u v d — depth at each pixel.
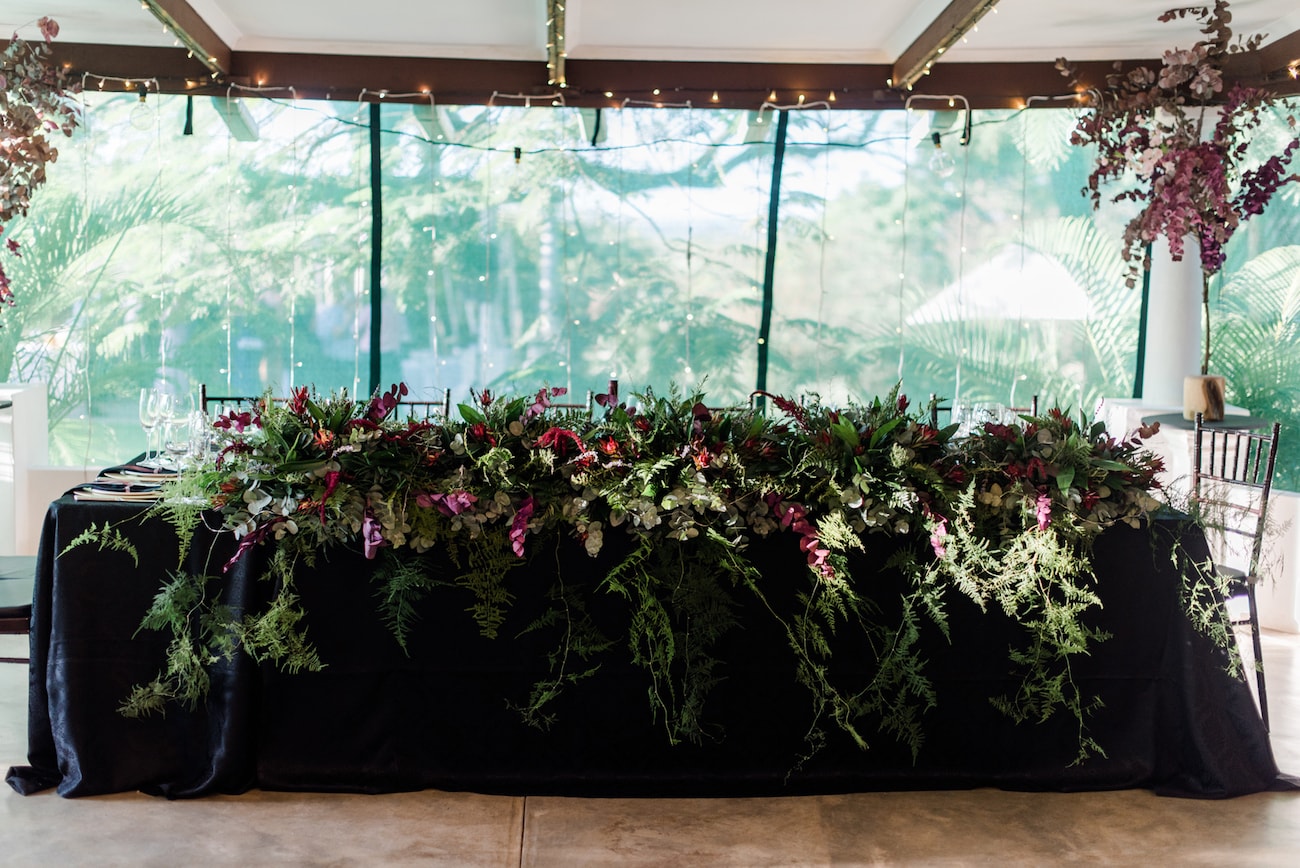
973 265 7.19
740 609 3.25
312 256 7.04
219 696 3.21
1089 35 6.10
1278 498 5.29
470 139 7.04
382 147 6.99
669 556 3.18
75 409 7.05
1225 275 6.71
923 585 3.22
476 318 7.19
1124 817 3.18
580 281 7.18
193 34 5.62
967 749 3.34
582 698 3.27
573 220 7.13
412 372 7.19
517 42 6.29
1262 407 6.60
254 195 7.00
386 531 3.09
